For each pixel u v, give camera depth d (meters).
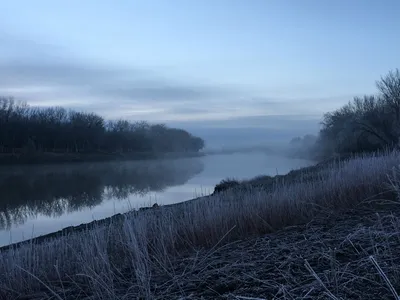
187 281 3.77
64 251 5.61
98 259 4.48
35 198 34.25
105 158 86.94
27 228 20.17
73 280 4.44
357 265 3.45
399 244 3.88
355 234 4.15
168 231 5.84
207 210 6.58
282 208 6.82
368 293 2.86
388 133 44.53
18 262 4.95
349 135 47.38
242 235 6.20
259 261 4.02
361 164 10.43
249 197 7.71
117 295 3.67
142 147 107.62
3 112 79.62
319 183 8.71
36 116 88.19
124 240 5.61
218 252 5.03
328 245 4.23
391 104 45.19
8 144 77.50
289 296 2.98
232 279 3.61
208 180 43.72
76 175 56.59
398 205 6.41
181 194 31.05
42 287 4.62
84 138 90.69
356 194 7.76
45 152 79.12
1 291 4.44
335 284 3.00
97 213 24.17
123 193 34.91
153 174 57.66
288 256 3.91
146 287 3.56
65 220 22.27
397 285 2.90
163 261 4.71
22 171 59.91
